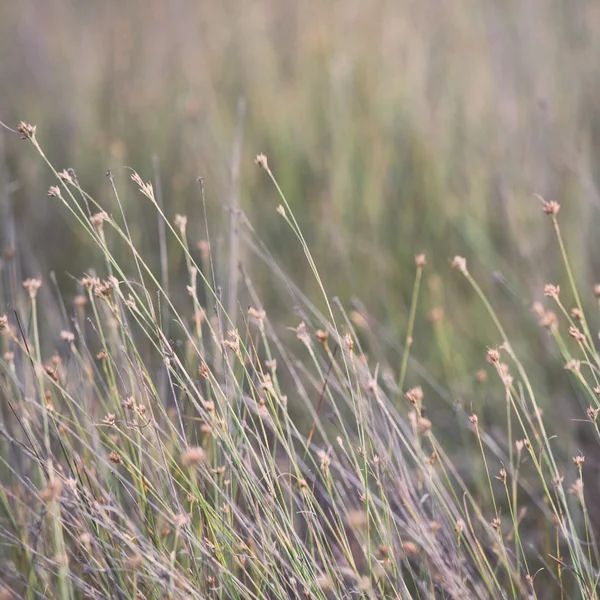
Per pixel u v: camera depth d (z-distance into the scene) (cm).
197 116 564
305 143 558
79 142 587
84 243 498
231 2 701
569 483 341
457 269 465
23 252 457
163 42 668
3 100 653
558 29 607
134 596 221
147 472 257
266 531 245
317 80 596
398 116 557
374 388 247
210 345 371
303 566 233
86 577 257
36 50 674
